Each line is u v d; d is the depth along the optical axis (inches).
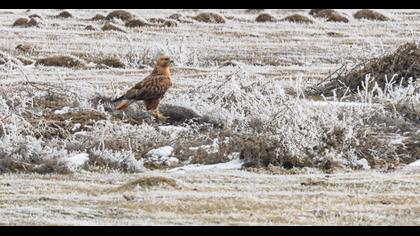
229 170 1087.0
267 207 858.1
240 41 2940.5
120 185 982.4
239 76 1429.6
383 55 1761.8
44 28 3193.9
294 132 1154.0
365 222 800.3
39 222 792.3
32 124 1336.1
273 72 2245.3
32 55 2642.7
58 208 847.7
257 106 1290.6
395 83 1707.7
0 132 1261.1
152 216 820.0
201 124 1325.0
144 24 3250.5
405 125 1289.4
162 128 1333.7
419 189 947.3
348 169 1104.2
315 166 1114.1
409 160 1159.0
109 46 2819.9
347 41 2940.5
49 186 971.9
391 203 876.6
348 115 1304.1
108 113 1433.3
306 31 3157.0
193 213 832.3
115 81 2079.2
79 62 2417.6
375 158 1146.7
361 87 1723.7
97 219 807.1
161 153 1177.4
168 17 3479.3
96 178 1035.9
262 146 1122.7
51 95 1610.5
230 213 834.2
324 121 1196.5
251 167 1109.1
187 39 2970.0
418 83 1601.9
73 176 1050.1
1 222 790.5
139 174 1069.8
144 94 1375.5
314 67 2397.9
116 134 1254.3
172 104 1422.2
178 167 1130.0
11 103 1421.0
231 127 1286.9
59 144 1238.9
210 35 3063.5
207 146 1200.8
